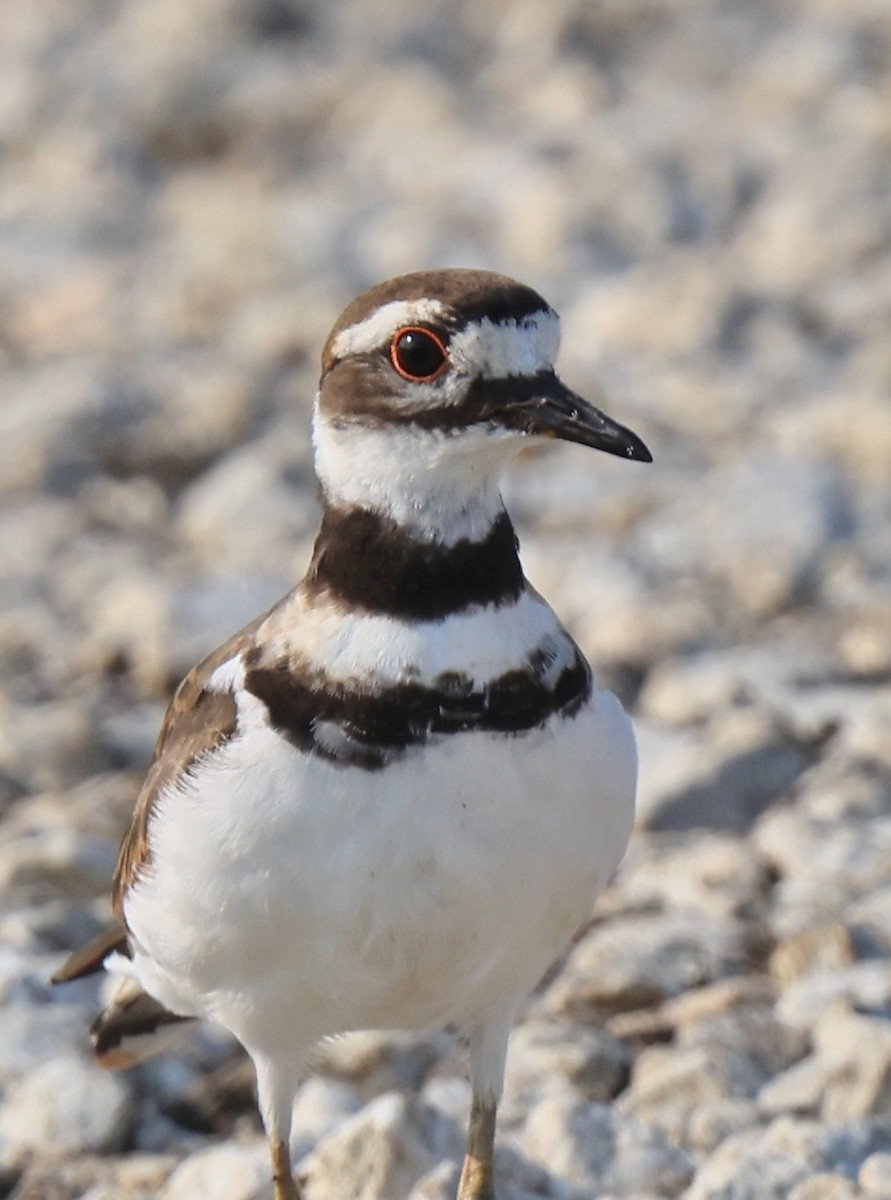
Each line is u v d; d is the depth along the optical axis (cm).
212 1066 1038
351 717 754
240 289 2206
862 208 2253
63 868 1170
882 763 1284
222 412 1905
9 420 1895
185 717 827
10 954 1099
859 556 1602
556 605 1542
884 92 2625
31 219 2478
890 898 1111
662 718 1379
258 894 764
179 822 776
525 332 775
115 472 1825
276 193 2509
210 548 1681
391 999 805
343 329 794
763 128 2556
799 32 2897
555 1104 928
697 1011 1030
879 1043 945
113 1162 955
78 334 2130
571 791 773
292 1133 949
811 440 1791
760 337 2027
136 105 2748
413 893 760
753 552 1599
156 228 2464
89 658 1495
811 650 1452
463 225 2327
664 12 3012
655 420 1858
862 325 2047
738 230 2319
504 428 771
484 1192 850
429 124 2652
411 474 770
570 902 804
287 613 789
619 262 2248
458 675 755
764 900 1139
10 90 2823
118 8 3178
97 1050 955
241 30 3008
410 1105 911
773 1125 912
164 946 816
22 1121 975
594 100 2680
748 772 1262
